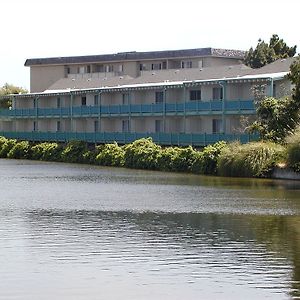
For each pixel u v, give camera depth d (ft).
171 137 220.84
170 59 320.29
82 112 266.16
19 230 81.15
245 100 203.82
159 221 89.61
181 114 225.15
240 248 70.64
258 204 109.50
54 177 173.27
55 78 359.87
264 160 164.25
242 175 167.73
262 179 161.17
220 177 169.58
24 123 305.73
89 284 56.18
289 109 173.78
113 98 264.11
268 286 55.83
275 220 90.99
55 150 262.26
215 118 220.43
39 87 364.99
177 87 229.86
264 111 177.27
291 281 57.31
